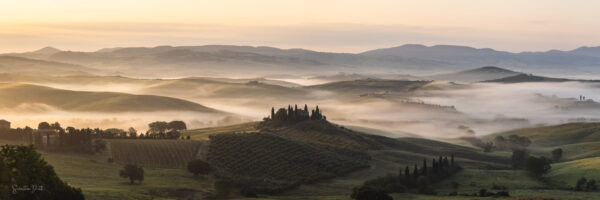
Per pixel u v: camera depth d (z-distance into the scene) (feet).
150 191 561.02
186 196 573.33
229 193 607.78
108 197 463.42
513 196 609.42
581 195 620.90
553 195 619.67
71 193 350.64
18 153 333.42
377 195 541.34
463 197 609.42
